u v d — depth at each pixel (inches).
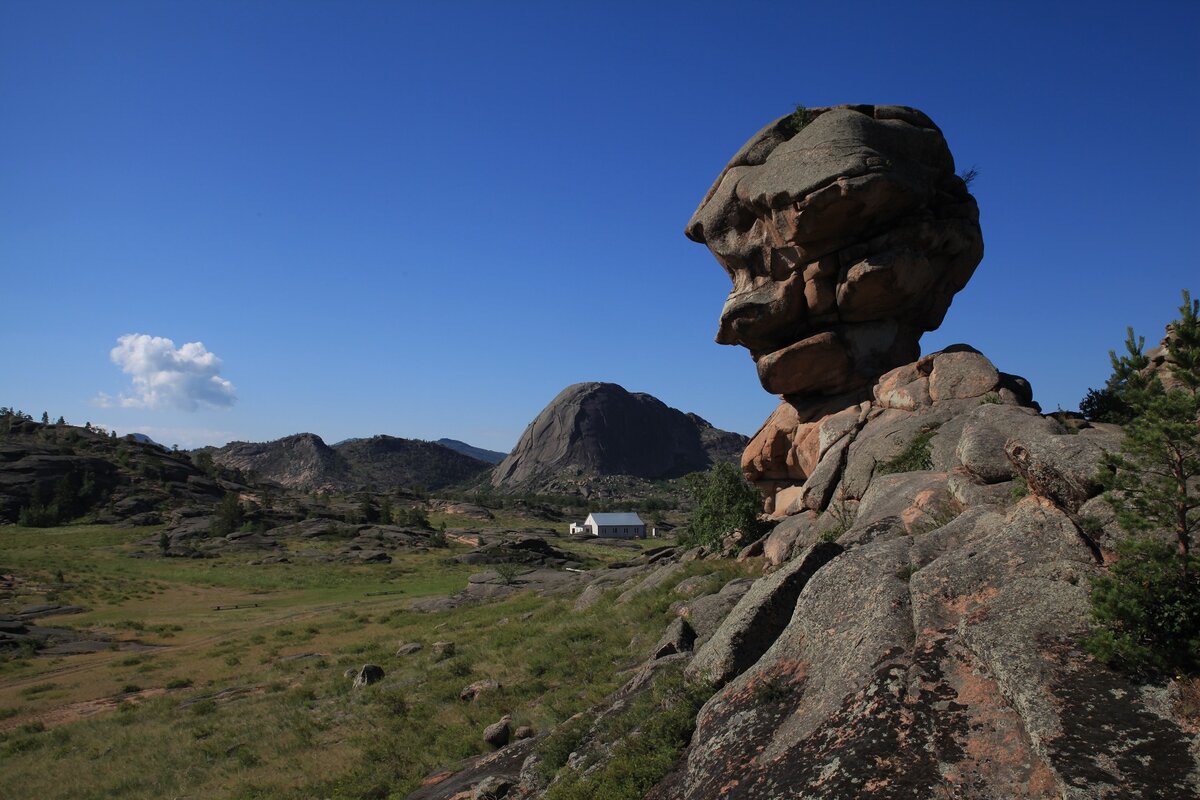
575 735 445.7
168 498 4335.6
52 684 1204.5
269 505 4279.0
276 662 1194.6
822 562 421.1
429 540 3627.0
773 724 308.7
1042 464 363.3
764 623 392.8
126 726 892.0
